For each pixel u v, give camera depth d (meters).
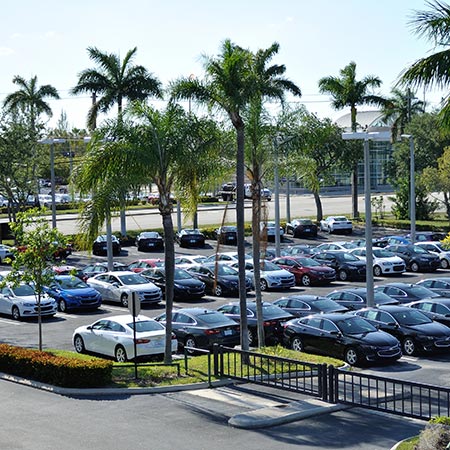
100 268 39.62
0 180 53.25
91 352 25.12
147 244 54.25
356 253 45.22
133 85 47.19
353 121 62.44
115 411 17.58
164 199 22.20
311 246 51.50
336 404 17.67
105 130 21.75
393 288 32.12
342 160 64.06
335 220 62.75
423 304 28.80
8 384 20.69
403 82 15.49
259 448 14.71
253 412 16.92
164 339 23.59
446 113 16.09
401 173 73.94
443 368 23.42
